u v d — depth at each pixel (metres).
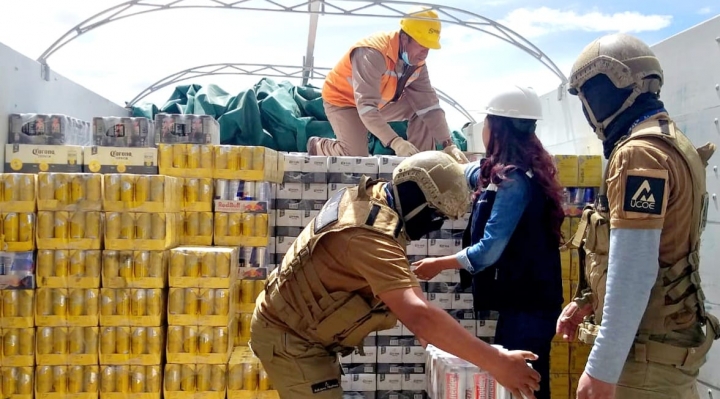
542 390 2.70
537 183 2.69
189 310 3.19
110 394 3.15
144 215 3.17
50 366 3.13
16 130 3.58
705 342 1.70
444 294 3.58
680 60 3.07
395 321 2.08
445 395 2.65
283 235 3.70
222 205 3.47
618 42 1.76
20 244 3.11
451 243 3.62
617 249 1.59
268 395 3.19
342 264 1.94
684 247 1.67
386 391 3.59
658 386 1.68
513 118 2.72
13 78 3.60
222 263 3.20
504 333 2.78
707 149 1.84
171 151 3.48
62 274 3.14
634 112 1.76
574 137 4.17
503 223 2.60
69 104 4.43
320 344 2.18
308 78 7.26
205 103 5.90
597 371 1.59
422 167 1.94
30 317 3.12
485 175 2.78
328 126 5.81
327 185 3.71
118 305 3.16
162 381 3.22
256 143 5.71
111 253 3.16
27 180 3.13
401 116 5.13
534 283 2.68
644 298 1.56
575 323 2.07
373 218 1.91
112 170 3.52
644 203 1.57
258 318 2.26
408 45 4.54
